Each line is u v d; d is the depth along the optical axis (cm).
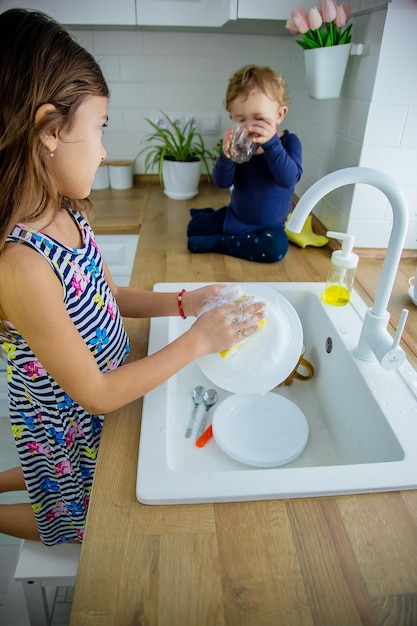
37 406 77
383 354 73
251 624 45
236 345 77
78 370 62
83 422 79
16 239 59
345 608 46
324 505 56
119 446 64
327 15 105
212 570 49
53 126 56
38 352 61
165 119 181
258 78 112
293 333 80
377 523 54
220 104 180
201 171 192
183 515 55
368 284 109
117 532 53
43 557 94
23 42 54
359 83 111
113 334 78
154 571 49
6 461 168
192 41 168
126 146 187
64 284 66
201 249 126
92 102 60
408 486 58
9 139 56
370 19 105
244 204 128
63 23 133
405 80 103
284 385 97
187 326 100
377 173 67
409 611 46
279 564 50
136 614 45
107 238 152
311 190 67
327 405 91
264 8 123
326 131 135
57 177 62
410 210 117
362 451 75
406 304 101
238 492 56
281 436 80
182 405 86
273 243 119
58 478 83
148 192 182
